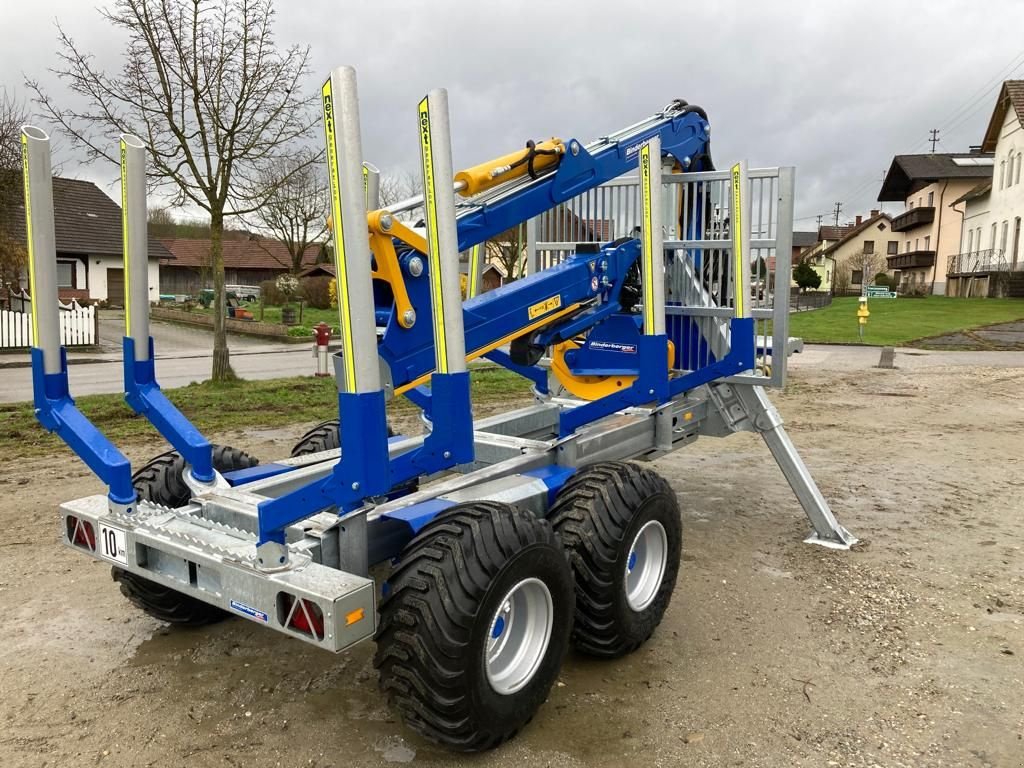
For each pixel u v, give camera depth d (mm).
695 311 5180
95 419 9594
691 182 5188
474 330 3814
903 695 3410
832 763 2924
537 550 2932
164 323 31297
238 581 2785
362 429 2678
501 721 2861
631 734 3098
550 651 3082
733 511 6152
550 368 5777
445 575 2684
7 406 10562
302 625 2590
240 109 11953
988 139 44250
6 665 3627
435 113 2777
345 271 2598
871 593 4512
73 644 3840
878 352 20438
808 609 4297
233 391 12242
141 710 3254
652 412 4859
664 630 4035
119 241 38094
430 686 2658
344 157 2521
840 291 67438
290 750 2980
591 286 4570
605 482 3553
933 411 11078
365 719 3191
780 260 4980
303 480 3799
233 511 3275
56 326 3303
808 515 5426
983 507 6281
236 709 3266
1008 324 27828
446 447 3010
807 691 3438
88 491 6422
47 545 5184
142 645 3834
